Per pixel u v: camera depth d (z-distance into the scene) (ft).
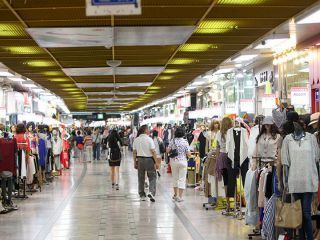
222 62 59.11
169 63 59.11
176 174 42.04
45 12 32.37
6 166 37.29
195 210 37.42
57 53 49.98
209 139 41.60
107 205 40.32
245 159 32.68
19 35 40.63
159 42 43.24
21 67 60.39
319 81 48.60
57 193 48.24
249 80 71.97
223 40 44.45
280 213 23.98
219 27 38.70
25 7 30.91
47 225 32.01
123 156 114.52
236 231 29.71
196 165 51.06
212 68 64.54
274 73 61.57
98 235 28.91
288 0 30.55
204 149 44.34
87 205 40.40
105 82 78.74
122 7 19.69
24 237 28.53
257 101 68.90
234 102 78.33
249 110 64.18
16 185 44.21
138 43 43.57
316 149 24.44
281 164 24.68
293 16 35.12
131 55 52.29
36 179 48.78
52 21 35.06
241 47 48.34
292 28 43.29
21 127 43.09
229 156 33.09
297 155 24.02
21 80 74.74
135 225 31.83
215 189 36.73
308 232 24.11
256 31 40.32
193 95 110.42
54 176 64.18
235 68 67.41
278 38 46.01
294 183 23.91
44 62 56.18
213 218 34.01
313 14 32.58
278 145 25.09
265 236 25.89
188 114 86.79
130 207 39.19
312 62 50.21
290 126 24.66
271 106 52.90
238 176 33.99
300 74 53.72
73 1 29.68
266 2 30.96
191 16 34.60
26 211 37.60
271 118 28.14
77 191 49.85
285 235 24.63
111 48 47.62
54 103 135.64
